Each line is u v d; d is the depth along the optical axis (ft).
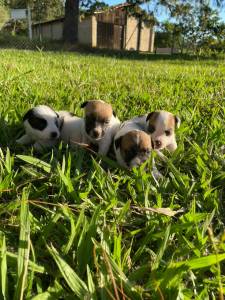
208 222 0.83
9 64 2.97
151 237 0.81
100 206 0.85
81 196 0.94
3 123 1.40
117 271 0.67
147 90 2.30
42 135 1.30
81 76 2.66
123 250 0.78
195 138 1.44
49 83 2.30
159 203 0.94
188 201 1.00
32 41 8.95
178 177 1.10
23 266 0.65
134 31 13.97
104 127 1.30
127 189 1.04
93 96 1.96
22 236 0.70
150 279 0.67
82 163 1.21
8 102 1.67
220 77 3.15
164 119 1.32
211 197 1.00
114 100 1.97
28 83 2.18
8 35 9.20
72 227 0.76
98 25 12.78
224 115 1.69
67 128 1.39
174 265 0.66
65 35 9.83
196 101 2.02
